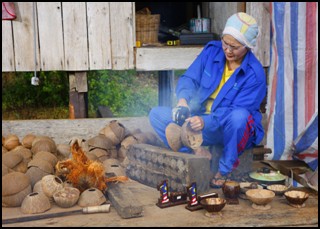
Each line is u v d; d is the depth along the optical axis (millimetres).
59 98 6516
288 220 2463
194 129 2951
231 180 3131
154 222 2424
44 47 4039
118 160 3582
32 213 2498
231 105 3098
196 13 5832
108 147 3555
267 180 3117
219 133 3102
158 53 4223
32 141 3547
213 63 3252
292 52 3879
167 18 5773
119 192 2719
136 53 4195
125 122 4148
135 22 4441
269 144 4148
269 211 2600
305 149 3855
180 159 2789
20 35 3977
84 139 3855
